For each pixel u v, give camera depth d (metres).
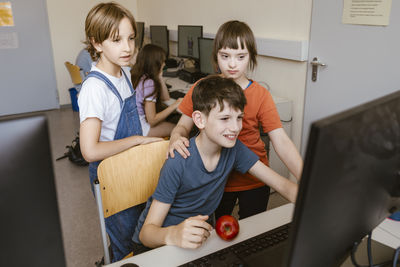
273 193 2.68
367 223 0.70
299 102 2.58
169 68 4.19
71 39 5.12
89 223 2.38
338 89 2.24
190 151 1.09
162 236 0.98
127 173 1.24
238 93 1.01
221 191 1.20
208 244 0.97
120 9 1.28
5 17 4.66
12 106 5.00
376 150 0.60
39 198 0.48
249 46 1.30
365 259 0.87
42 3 4.82
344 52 2.15
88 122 1.29
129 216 1.42
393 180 0.71
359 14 2.01
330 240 0.60
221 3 3.31
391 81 1.92
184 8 4.07
